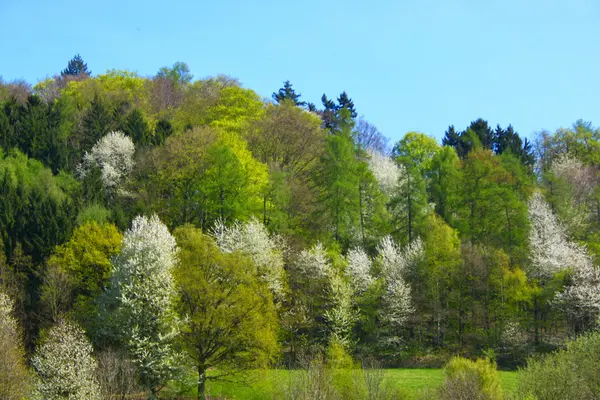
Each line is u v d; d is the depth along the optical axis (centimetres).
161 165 6372
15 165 6216
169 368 3978
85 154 7138
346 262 5809
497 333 5566
